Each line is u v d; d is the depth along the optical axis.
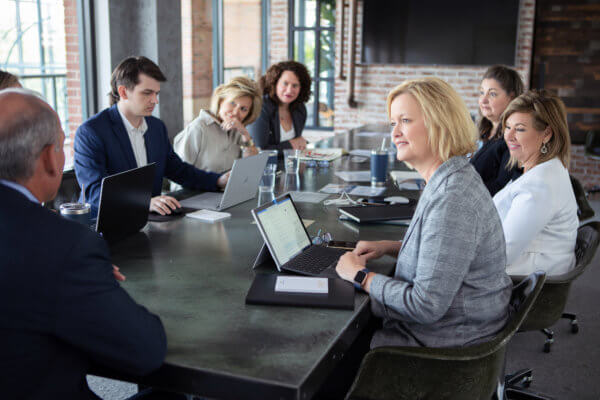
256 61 8.06
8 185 1.11
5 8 3.82
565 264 2.17
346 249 1.91
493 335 1.47
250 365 1.17
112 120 2.63
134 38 4.64
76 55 4.32
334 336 1.31
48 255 1.03
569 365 2.62
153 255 1.85
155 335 1.14
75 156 2.56
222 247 1.94
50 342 1.06
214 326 1.35
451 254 1.37
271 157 3.16
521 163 2.30
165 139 2.88
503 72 3.04
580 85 6.46
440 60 6.83
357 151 4.00
